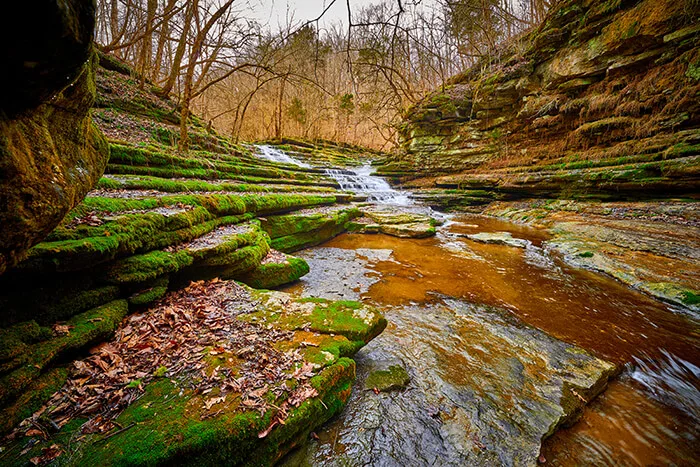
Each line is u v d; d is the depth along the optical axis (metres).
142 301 3.51
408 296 5.69
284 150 25.05
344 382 2.91
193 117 18.25
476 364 3.66
